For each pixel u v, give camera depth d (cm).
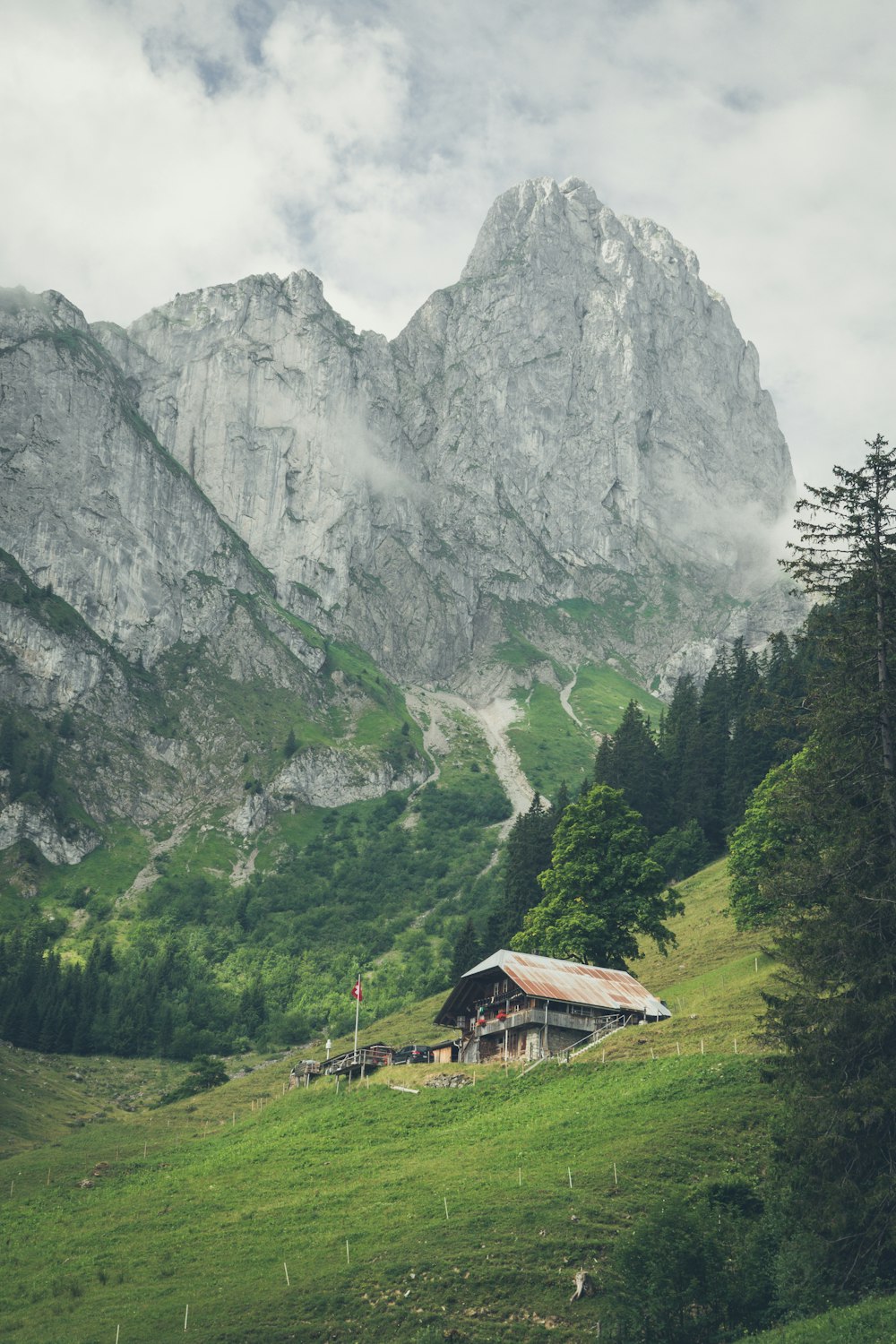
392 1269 6031
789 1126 5319
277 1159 8662
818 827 5738
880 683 5706
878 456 5869
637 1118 7338
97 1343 5856
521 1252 5966
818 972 5409
